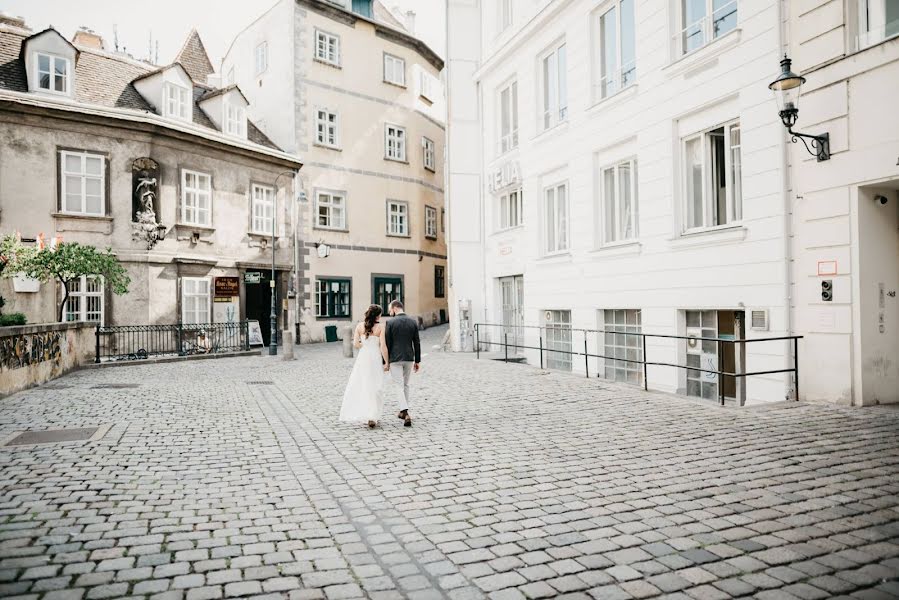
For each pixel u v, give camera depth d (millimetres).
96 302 20453
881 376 8031
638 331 12570
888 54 7441
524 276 17328
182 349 20469
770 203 9086
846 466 5371
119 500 4883
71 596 3217
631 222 12883
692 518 4305
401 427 7832
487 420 8078
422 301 34344
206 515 4551
